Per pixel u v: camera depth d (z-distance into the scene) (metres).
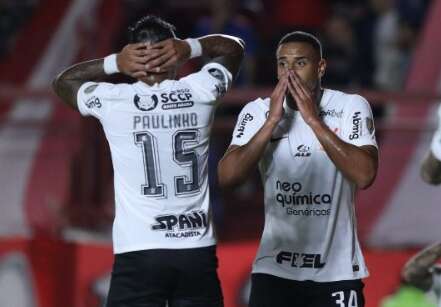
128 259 20.19
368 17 41.12
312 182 20.92
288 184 21.03
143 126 20.23
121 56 20.48
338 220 21.05
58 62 42.00
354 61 40.25
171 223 20.17
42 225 33.50
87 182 33.84
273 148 21.08
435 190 33.94
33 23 44.50
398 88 40.06
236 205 36.19
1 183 34.41
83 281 31.80
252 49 38.41
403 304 24.52
